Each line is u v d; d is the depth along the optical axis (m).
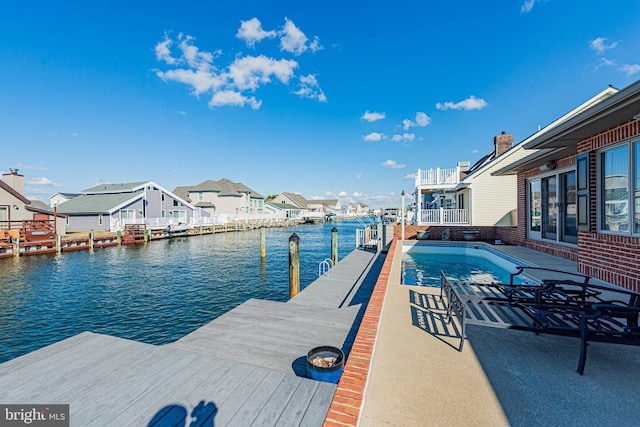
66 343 3.49
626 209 4.95
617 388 2.52
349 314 5.07
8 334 8.09
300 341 4.03
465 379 2.67
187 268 16.62
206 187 52.34
